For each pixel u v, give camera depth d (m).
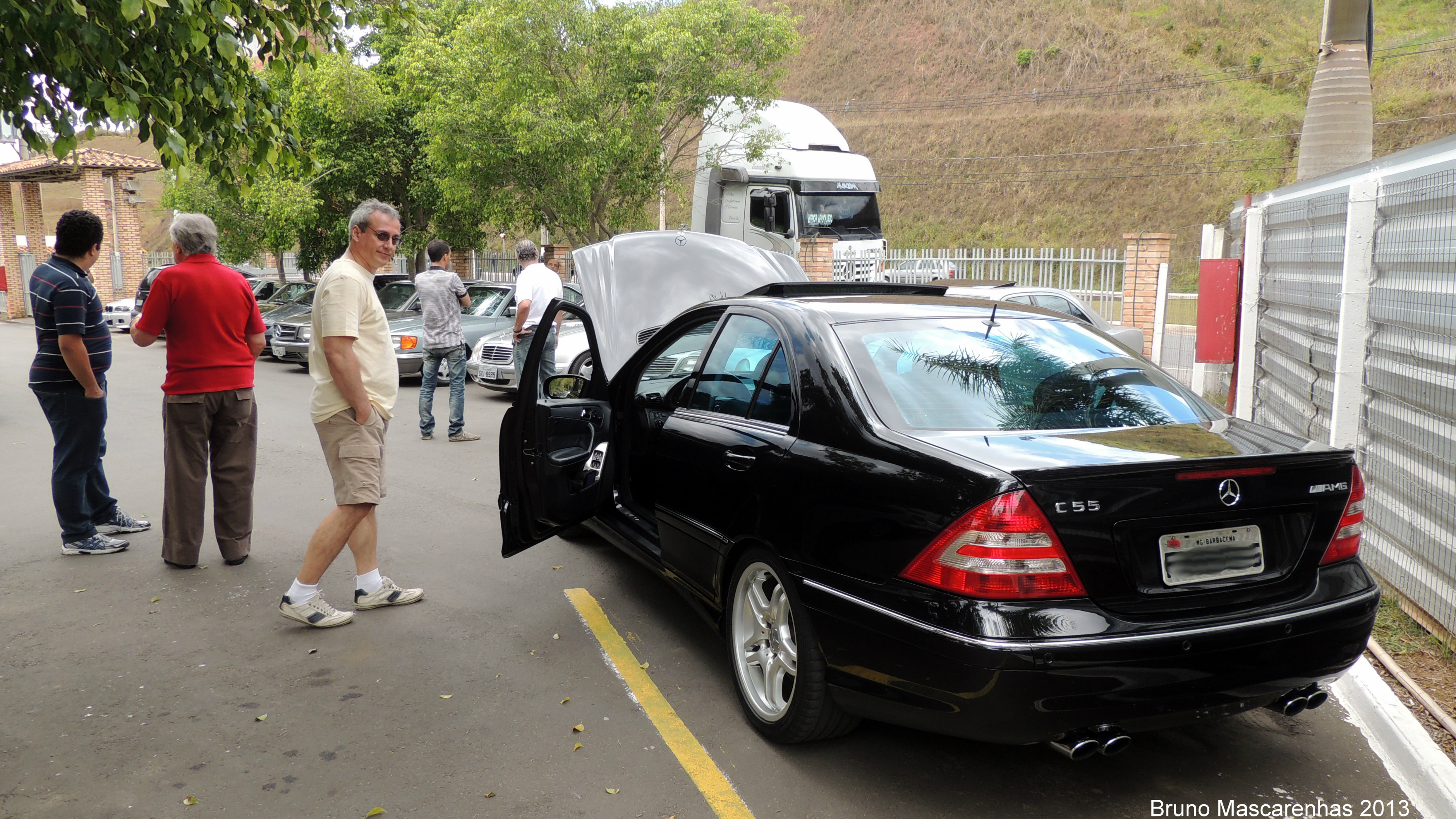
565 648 4.17
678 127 18.75
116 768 3.15
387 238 4.39
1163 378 3.48
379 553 5.54
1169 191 53.25
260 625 4.42
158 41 3.68
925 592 2.61
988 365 3.30
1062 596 2.51
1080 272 15.34
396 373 4.58
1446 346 4.09
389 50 19.17
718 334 4.02
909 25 78.12
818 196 16.88
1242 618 2.62
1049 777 3.09
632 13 16.52
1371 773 3.13
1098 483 2.53
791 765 3.16
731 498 3.45
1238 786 3.04
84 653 4.10
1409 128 51.38
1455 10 63.06
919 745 3.30
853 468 2.92
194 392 5.06
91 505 5.76
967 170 61.78
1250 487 2.67
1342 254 5.61
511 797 2.97
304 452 8.45
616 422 4.56
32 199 30.08
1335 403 5.14
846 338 3.35
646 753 3.25
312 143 18.53
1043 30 71.38
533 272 9.34
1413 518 4.42
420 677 3.86
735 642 3.49
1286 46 63.66
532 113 15.78
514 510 4.29
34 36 3.45
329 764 3.18
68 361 5.11
